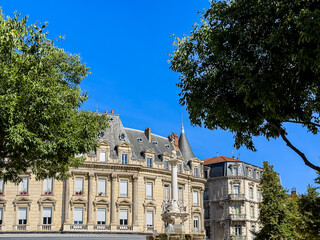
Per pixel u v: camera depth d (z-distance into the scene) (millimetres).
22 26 24203
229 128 20797
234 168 85312
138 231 63625
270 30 17953
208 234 84938
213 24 19719
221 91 19922
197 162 77625
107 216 62750
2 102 21344
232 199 82562
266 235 59688
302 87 18406
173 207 47219
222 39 18969
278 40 16828
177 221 46875
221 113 19828
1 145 24125
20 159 26719
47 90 22938
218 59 19172
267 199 60875
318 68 17297
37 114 23016
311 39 15930
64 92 26422
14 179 30812
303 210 34469
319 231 34031
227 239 80688
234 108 19766
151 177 67812
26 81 22516
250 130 20594
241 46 18672
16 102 21797
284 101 18219
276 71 17703
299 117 19609
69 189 61406
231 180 84312
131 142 70062
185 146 79250
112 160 64812
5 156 25219
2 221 58781
